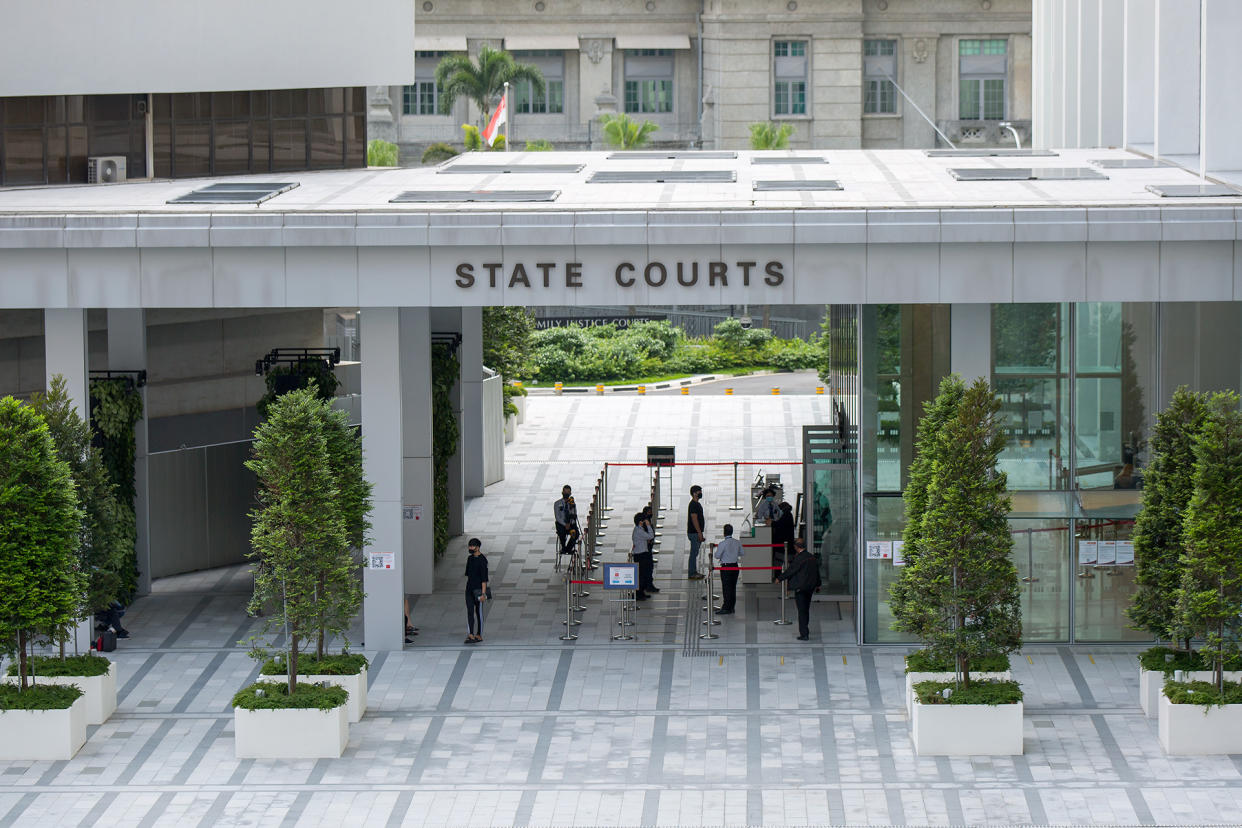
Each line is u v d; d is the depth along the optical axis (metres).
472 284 28.56
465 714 26.89
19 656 25.77
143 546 34.38
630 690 27.92
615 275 28.45
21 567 24.75
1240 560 23.88
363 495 27.05
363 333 29.33
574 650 30.12
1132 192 30.56
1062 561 29.81
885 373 29.50
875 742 25.44
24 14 34.78
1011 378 29.33
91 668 26.64
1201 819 22.39
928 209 27.83
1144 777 23.86
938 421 24.92
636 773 24.39
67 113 36.25
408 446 33.84
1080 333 29.14
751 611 32.47
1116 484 29.36
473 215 28.33
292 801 23.53
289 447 24.70
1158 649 26.53
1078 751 24.91
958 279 28.09
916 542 24.81
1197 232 27.44
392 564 29.89
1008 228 27.64
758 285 28.33
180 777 24.44
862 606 30.06
